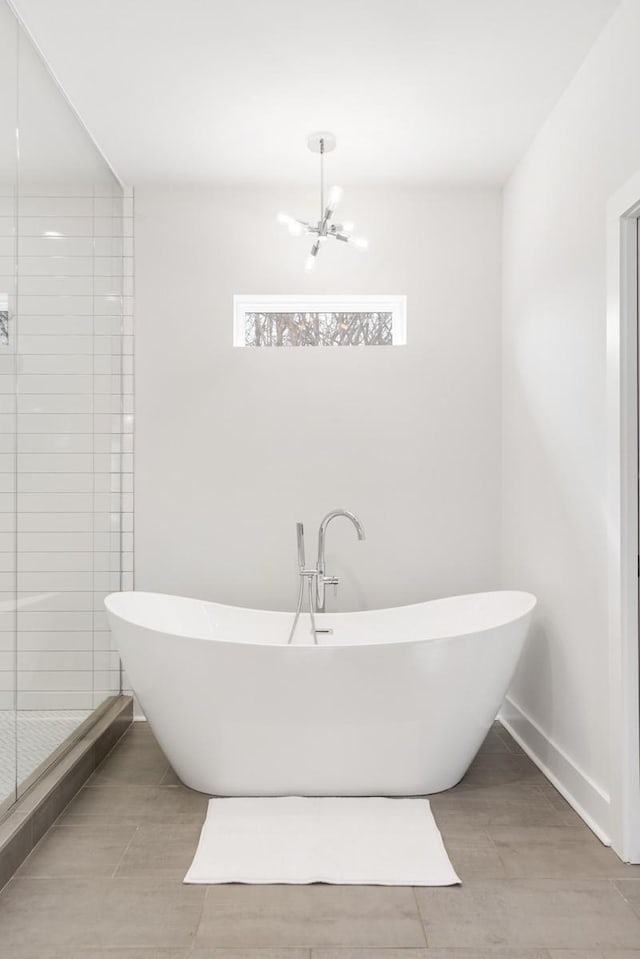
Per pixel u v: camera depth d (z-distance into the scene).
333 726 2.71
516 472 3.54
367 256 3.78
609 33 2.44
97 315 3.39
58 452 2.89
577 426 2.75
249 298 3.82
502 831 2.53
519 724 3.46
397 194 3.80
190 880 2.19
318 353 3.77
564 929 1.97
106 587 3.53
